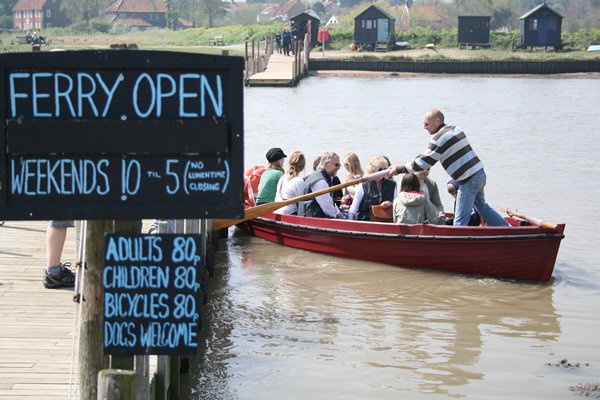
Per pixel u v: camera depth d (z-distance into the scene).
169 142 4.88
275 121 37.09
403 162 25.67
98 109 4.84
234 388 9.00
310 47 90.25
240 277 12.95
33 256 11.12
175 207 4.93
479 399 8.79
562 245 15.40
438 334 10.63
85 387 5.45
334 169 14.48
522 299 12.09
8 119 4.82
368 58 80.19
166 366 7.30
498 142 30.91
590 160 26.34
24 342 8.01
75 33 144.25
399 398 8.79
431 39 94.62
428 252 13.11
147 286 5.12
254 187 15.53
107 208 4.91
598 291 12.52
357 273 13.19
